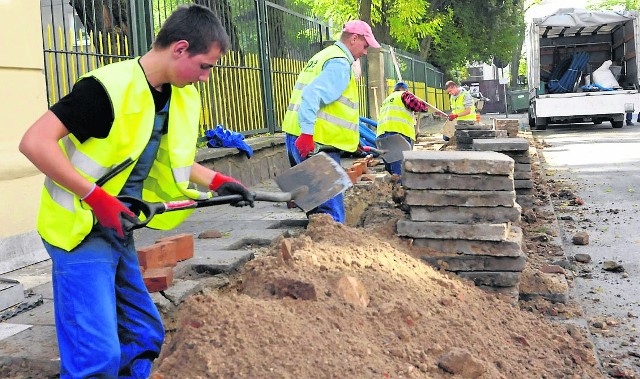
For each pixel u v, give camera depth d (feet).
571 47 90.38
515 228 18.69
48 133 8.13
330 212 20.03
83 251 8.98
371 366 11.39
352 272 14.51
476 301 16.11
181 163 9.47
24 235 18.99
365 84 65.82
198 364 10.73
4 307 14.39
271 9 41.22
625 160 49.73
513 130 57.82
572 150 59.21
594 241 25.75
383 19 85.97
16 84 19.21
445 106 129.90
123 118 8.55
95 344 8.71
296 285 13.24
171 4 30.27
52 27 21.94
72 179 8.16
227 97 35.12
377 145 26.61
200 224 23.24
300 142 19.44
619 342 15.84
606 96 79.82
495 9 124.98
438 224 17.46
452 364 12.03
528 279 18.26
